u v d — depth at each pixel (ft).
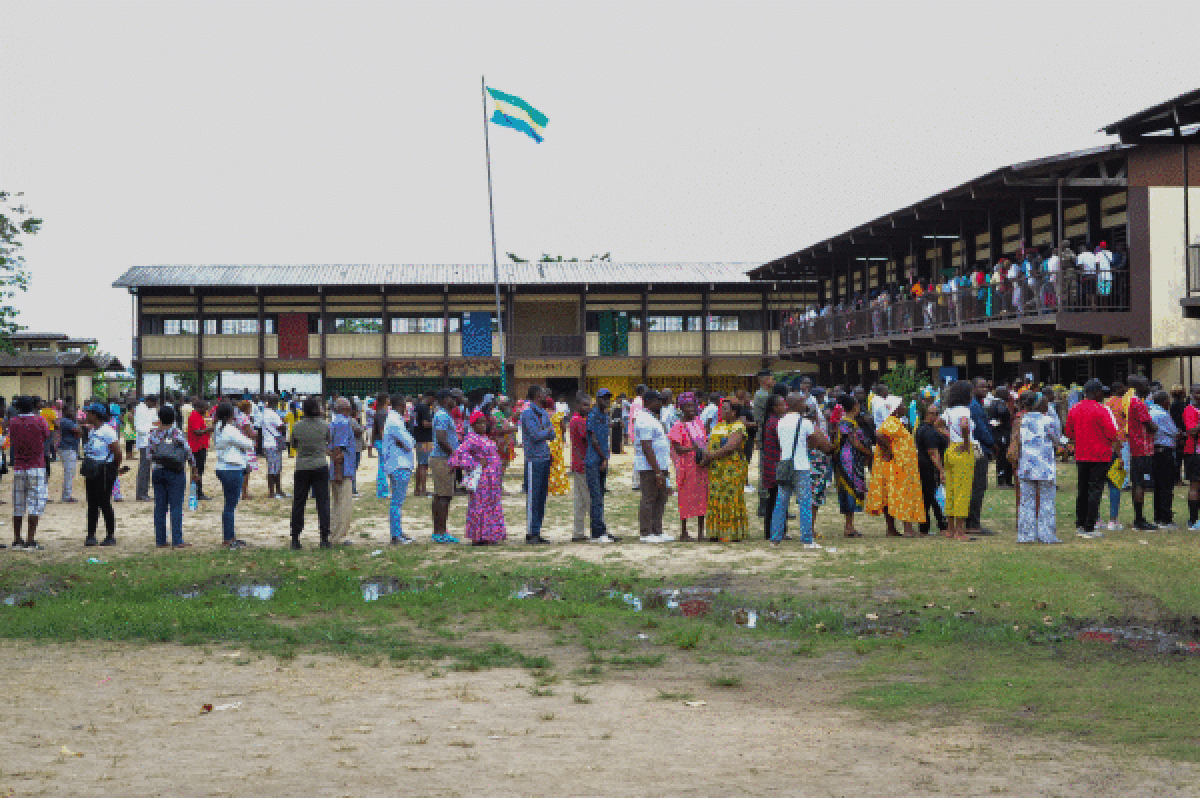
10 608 32.63
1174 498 57.62
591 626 28.96
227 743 18.30
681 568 38.47
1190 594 31.73
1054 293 82.84
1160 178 81.46
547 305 171.12
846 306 129.49
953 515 44.19
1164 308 82.74
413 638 28.17
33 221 100.58
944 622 28.78
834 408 55.06
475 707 21.02
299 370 161.27
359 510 60.90
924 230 111.04
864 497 46.78
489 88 109.81
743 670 24.38
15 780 16.03
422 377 161.38
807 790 15.69
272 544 48.01
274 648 26.94
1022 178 84.38
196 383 161.38
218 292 158.92
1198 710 20.52
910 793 15.56
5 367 161.79
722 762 17.17
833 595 33.09
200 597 34.94
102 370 178.50
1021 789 15.74
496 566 39.63
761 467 44.88
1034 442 41.98
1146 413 45.32
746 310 163.53
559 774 16.46
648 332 162.81
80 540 49.67
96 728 19.34
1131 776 16.38
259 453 70.49
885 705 21.03
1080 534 44.34
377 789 15.66
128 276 157.28
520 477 82.38
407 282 154.92
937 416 45.91
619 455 111.86
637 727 19.47
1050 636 27.25
